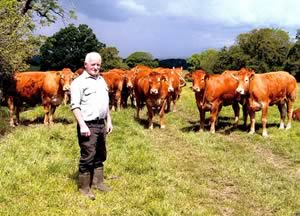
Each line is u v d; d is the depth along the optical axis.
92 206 7.00
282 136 13.55
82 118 7.06
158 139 13.36
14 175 7.88
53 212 6.66
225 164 10.45
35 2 26.69
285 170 10.31
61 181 7.96
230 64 73.44
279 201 8.08
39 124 14.76
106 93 7.37
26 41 16.69
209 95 14.13
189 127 15.48
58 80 14.38
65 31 67.50
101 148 7.62
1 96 14.49
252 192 8.59
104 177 8.52
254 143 12.91
